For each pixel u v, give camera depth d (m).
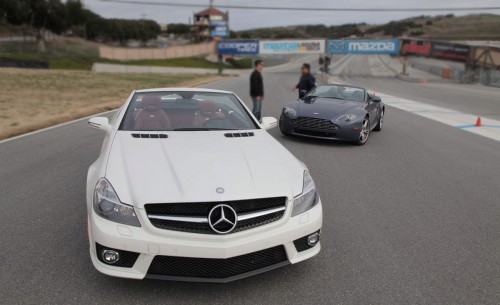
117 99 15.48
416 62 85.56
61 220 4.03
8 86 18.14
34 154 6.68
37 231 3.76
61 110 11.84
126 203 2.69
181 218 2.65
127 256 2.67
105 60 57.47
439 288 3.08
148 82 25.55
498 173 6.55
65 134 8.48
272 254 2.89
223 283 3.01
